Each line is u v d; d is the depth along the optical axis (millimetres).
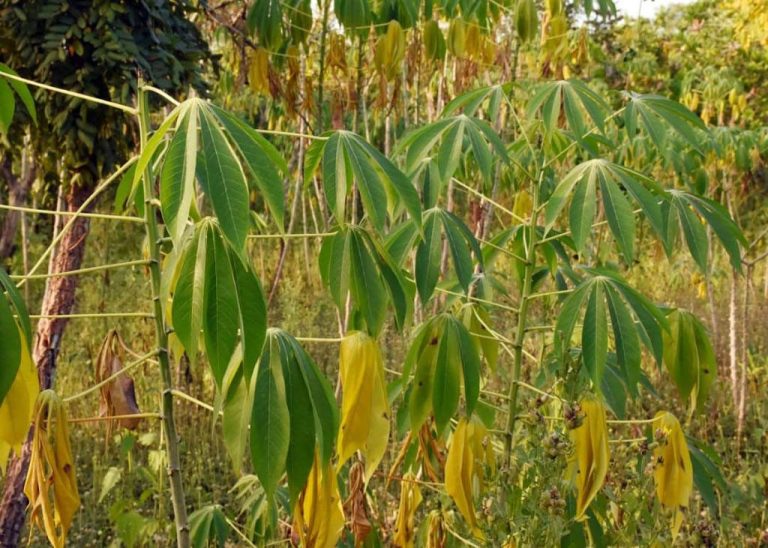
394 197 1866
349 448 1453
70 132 2660
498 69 3748
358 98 3334
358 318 2010
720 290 6945
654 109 2041
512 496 1782
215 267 1294
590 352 1784
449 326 1835
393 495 3451
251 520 2551
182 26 3000
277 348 1395
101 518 3797
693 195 2000
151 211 1432
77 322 5824
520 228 2322
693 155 4391
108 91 2727
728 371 5555
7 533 2916
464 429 1824
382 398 1474
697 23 8297
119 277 6539
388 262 1562
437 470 2156
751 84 8094
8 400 1235
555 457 1736
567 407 1719
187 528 1482
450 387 1820
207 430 4410
